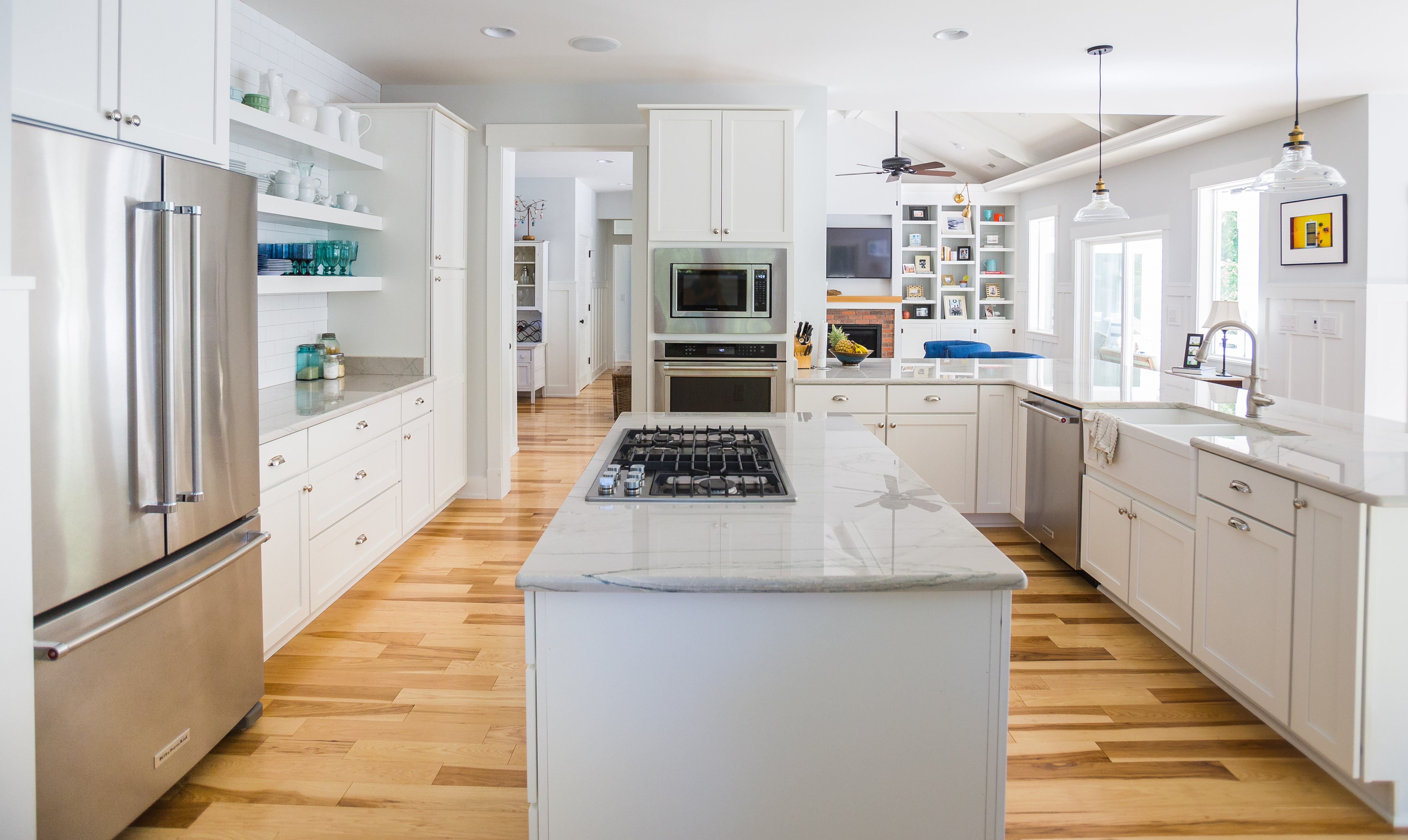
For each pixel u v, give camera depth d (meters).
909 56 4.71
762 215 4.90
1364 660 2.09
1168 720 2.68
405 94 5.35
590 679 1.48
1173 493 3.00
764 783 1.50
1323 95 5.49
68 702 1.84
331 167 4.54
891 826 1.52
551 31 4.29
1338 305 5.65
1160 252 7.82
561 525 1.71
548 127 5.34
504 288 5.48
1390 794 2.15
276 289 3.56
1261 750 2.51
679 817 1.51
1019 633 3.38
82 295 1.85
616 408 8.38
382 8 3.95
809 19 4.11
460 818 2.18
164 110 2.24
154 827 2.13
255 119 3.37
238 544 2.49
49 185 1.77
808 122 5.43
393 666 3.07
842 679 1.49
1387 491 2.06
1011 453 4.69
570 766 1.50
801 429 2.88
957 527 1.71
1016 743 2.55
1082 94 5.58
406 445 4.36
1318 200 5.85
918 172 7.61
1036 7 3.94
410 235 4.71
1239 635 2.61
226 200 2.36
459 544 4.59
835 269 10.73
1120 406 3.71
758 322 4.95
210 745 2.38
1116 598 3.56
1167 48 4.55
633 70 5.00
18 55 1.77
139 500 2.03
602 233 13.16
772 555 1.52
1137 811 2.21
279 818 2.18
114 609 1.97
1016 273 10.72
